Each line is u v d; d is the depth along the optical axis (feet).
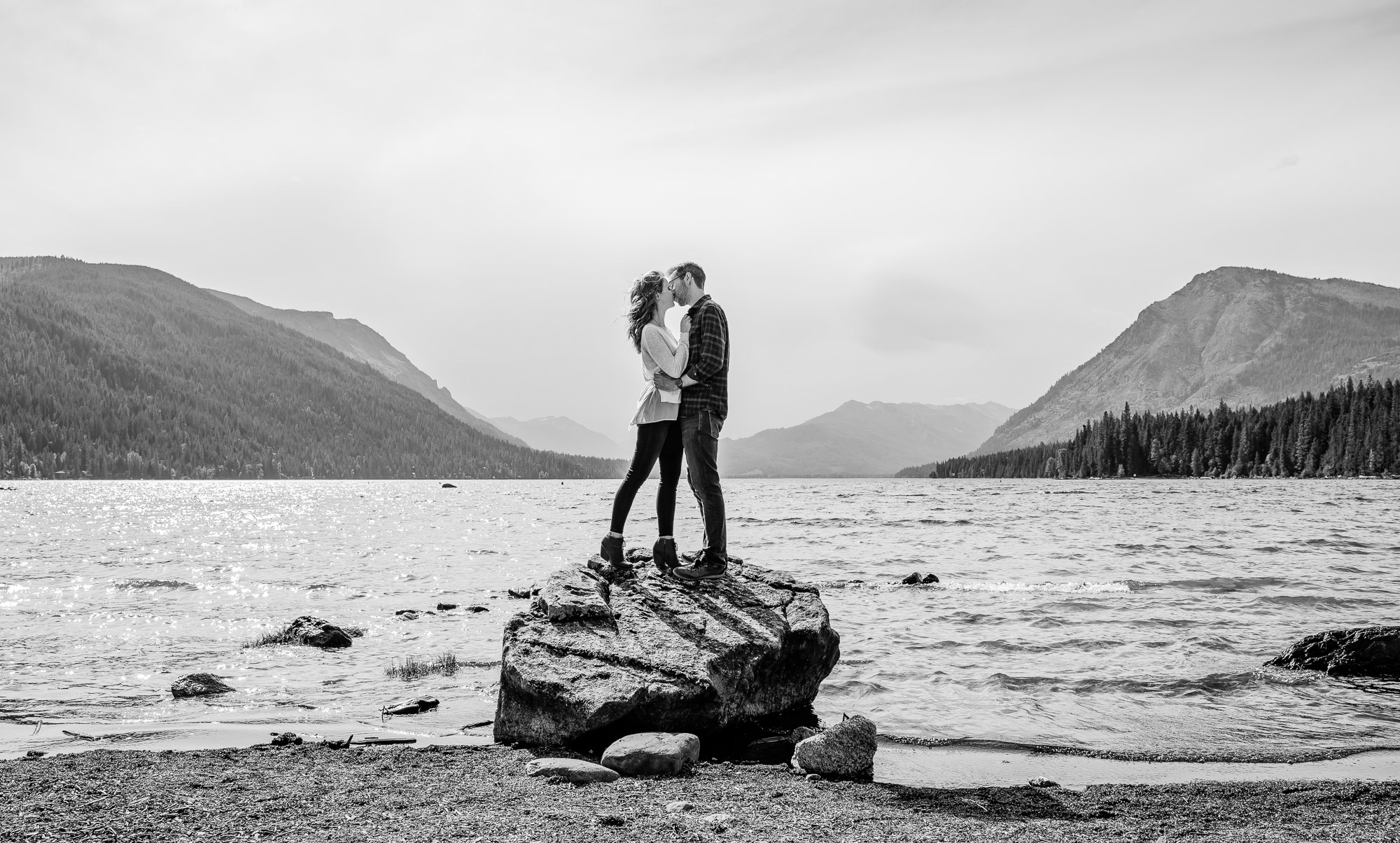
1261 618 50.14
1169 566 79.36
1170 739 26.71
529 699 25.09
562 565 88.84
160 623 50.34
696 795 19.42
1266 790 20.83
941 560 87.61
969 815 18.31
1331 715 29.63
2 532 136.05
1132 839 16.75
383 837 15.57
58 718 28.99
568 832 16.08
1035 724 28.30
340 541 124.36
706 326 27.63
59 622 50.49
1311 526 138.82
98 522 169.68
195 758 22.50
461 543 120.67
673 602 28.48
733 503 278.46
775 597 29.45
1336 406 500.74
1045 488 430.61
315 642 43.24
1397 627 36.58
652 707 24.20
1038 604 55.57
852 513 203.21
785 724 27.78
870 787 20.77
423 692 33.30
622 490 29.84
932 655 39.63
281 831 15.80
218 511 223.51
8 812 16.69
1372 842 16.75
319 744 24.88
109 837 15.26
